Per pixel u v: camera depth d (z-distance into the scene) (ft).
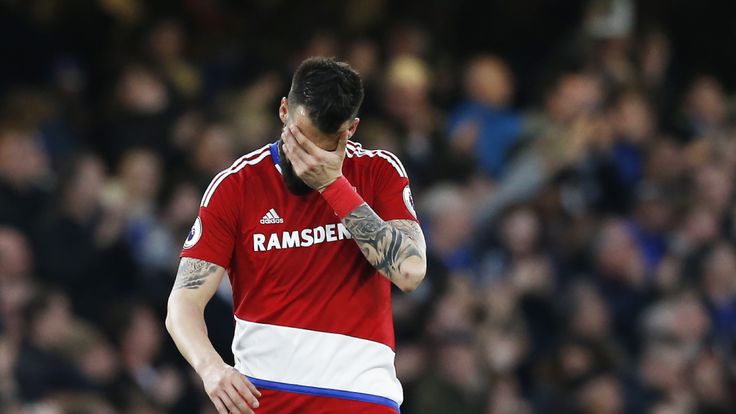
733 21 177.47
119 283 114.11
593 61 157.79
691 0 174.91
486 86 146.30
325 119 50.62
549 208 136.77
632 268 133.08
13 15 134.82
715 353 133.90
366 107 136.67
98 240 112.98
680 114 161.38
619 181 145.38
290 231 53.47
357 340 53.42
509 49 166.40
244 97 133.08
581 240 133.90
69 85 132.46
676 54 174.91
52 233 111.34
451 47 163.63
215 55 143.43
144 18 143.74
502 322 119.14
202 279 53.36
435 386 108.06
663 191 147.02
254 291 53.83
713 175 147.02
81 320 110.32
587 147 145.07
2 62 133.59
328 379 53.06
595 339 122.62
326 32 143.74
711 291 137.80
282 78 137.59
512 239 129.18
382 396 53.36
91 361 103.04
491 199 134.72
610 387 119.03
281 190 53.72
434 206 123.65
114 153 127.24
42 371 100.53
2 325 101.19
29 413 97.40
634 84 156.66
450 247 122.83
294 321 53.31
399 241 52.06
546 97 155.63
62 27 138.21
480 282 124.36
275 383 53.31
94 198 113.39
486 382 112.98
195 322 52.60
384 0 157.58
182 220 116.06
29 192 113.29
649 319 131.44
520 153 143.13
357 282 53.72
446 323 110.93
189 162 123.03
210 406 107.96
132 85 129.08
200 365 51.31
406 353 109.70
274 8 150.00
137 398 104.42
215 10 148.77
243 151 123.95
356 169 54.60
